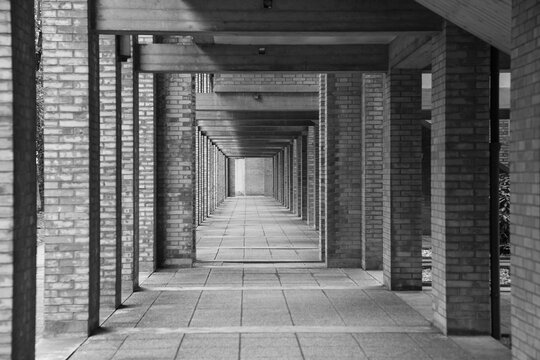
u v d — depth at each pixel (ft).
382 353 22.71
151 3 26.40
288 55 34.17
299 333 25.54
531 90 16.87
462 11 22.58
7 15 16.31
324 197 45.75
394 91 34.22
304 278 38.96
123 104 35.40
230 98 56.34
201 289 35.29
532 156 16.81
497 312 25.34
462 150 25.66
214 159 115.55
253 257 48.49
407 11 26.35
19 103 16.92
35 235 18.29
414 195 34.42
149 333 25.76
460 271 25.55
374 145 41.52
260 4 26.48
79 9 26.11
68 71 26.14
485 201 25.63
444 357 22.29
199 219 80.94
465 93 25.68
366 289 35.09
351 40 33.47
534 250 16.65
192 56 34.42
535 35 16.62
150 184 41.96
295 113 61.21
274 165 164.04
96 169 27.30
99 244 27.55
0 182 16.31
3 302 16.28
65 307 25.80
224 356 22.34
